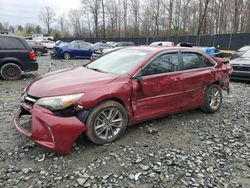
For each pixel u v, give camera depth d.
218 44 25.78
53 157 3.65
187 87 5.12
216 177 3.38
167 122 5.17
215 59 5.88
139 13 55.50
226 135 4.68
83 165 3.50
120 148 3.99
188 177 3.34
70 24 72.69
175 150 4.01
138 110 4.39
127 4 58.16
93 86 3.88
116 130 4.20
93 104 3.77
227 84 6.16
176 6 46.91
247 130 4.96
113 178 3.26
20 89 8.14
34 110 3.63
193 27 45.44
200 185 3.19
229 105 6.62
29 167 3.42
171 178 3.30
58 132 3.50
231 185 3.23
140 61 4.50
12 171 3.32
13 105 6.16
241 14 39.56
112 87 3.99
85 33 68.50
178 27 45.28
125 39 42.22
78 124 3.63
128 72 4.32
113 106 4.03
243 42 23.33
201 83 5.40
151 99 4.54
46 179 3.19
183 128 4.91
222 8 39.88
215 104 5.89
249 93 8.23
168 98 4.81
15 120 4.06
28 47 9.88
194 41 29.41
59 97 3.59
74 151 3.83
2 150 3.81
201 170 3.51
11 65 9.62
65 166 3.46
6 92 7.64
